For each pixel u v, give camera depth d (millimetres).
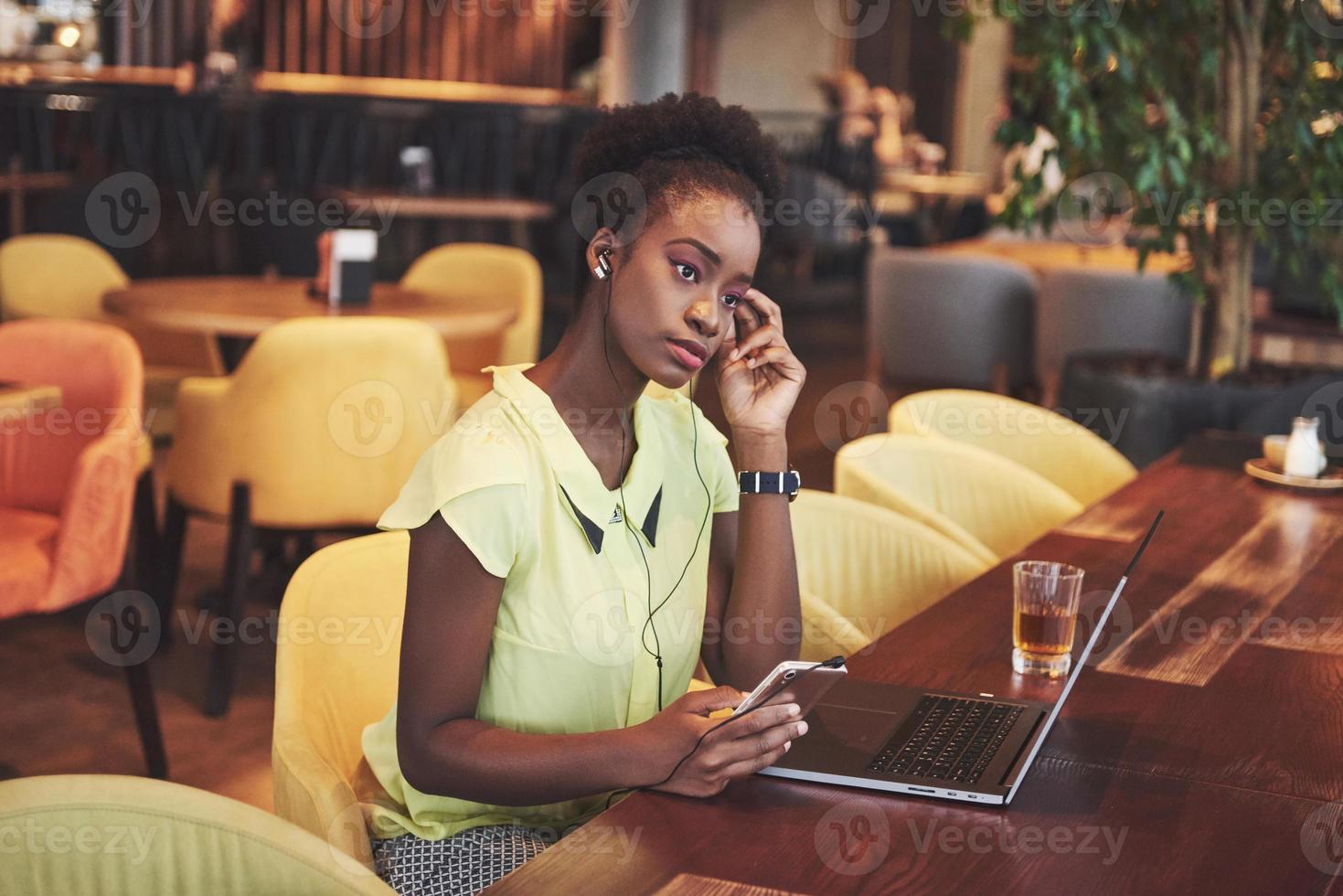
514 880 1194
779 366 1639
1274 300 5418
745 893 1181
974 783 1371
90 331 2975
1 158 7051
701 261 1422
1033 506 2797
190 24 8594
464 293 4898
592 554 1453
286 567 4191
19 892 1267
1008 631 1918
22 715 3213
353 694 1741
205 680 3459
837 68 13406
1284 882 1220
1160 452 4148
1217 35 3875
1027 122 4031
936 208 12227
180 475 3402
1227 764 1484
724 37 12773
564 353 1498
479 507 1374
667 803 1341
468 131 8773
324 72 9578
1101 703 1659
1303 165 3934
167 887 1312
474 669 1396
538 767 1348
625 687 1507
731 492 1690
